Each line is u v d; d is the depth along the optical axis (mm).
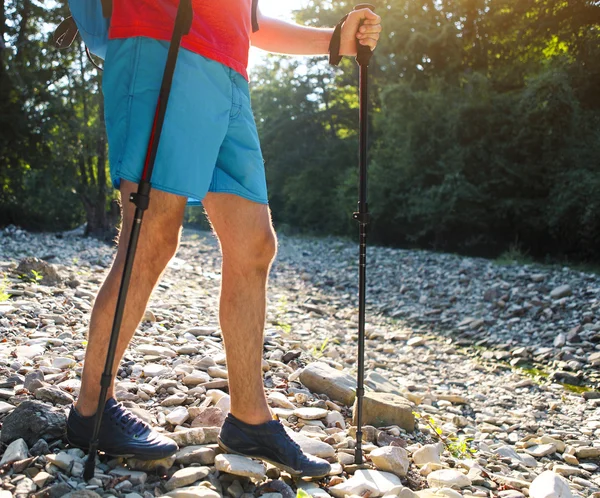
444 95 20469
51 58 19531
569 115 17641
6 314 4273
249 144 2078
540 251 18734
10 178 20047
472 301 10219
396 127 21000
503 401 5402
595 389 6004
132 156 1842
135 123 1859
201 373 3373
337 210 25359
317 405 3338
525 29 19844
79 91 19047
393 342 7707
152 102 1867
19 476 1823
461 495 2416
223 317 2117
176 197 1900
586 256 16875
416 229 21250
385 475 2410
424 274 12602
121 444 1971
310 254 17453
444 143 19750
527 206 18125
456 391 5629
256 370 2139
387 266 13977
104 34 2072
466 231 19891
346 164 27594
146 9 1903
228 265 2113
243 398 2141
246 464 2131
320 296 10789
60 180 19047
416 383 5750
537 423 4723
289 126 29828
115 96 1910
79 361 3461
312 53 2533
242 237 2074
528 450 3914
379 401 3338
